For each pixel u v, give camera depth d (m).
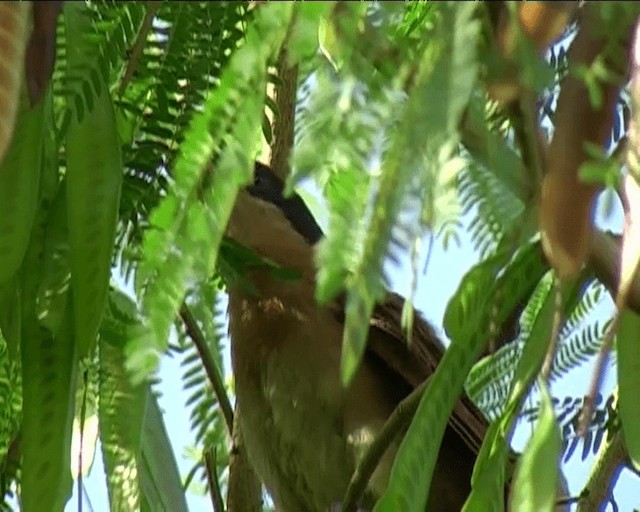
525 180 2.22
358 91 1.92
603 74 2.04
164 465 3.77
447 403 2.90
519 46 1.98
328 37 2.10
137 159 3.25
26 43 2.24
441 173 1.80
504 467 3.00
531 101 2.15
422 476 2.86
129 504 3.50
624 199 2.33
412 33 2.46
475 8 1.97
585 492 4.08
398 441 4.80
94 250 2.96
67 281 3.14
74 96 2.95
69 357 3.18
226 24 3.09
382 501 2.85
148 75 3.19
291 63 2.07
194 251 2.20
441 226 2.02
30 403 3.16
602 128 2.17
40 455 3.14
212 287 3.90
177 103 3.22
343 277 1.89
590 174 2.03
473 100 1.98
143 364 2.17
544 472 2.55
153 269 2.23
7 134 2.18
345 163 1.90
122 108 3.28
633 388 2.98
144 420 3.68
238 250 3.78
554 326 2.46
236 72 2.19
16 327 3.25
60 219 3.16
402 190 1.82
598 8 2.07
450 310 2.77
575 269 2.19
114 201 2.98
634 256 2.43
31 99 2.32
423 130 1.82
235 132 2.19
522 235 2.52
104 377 3.47
